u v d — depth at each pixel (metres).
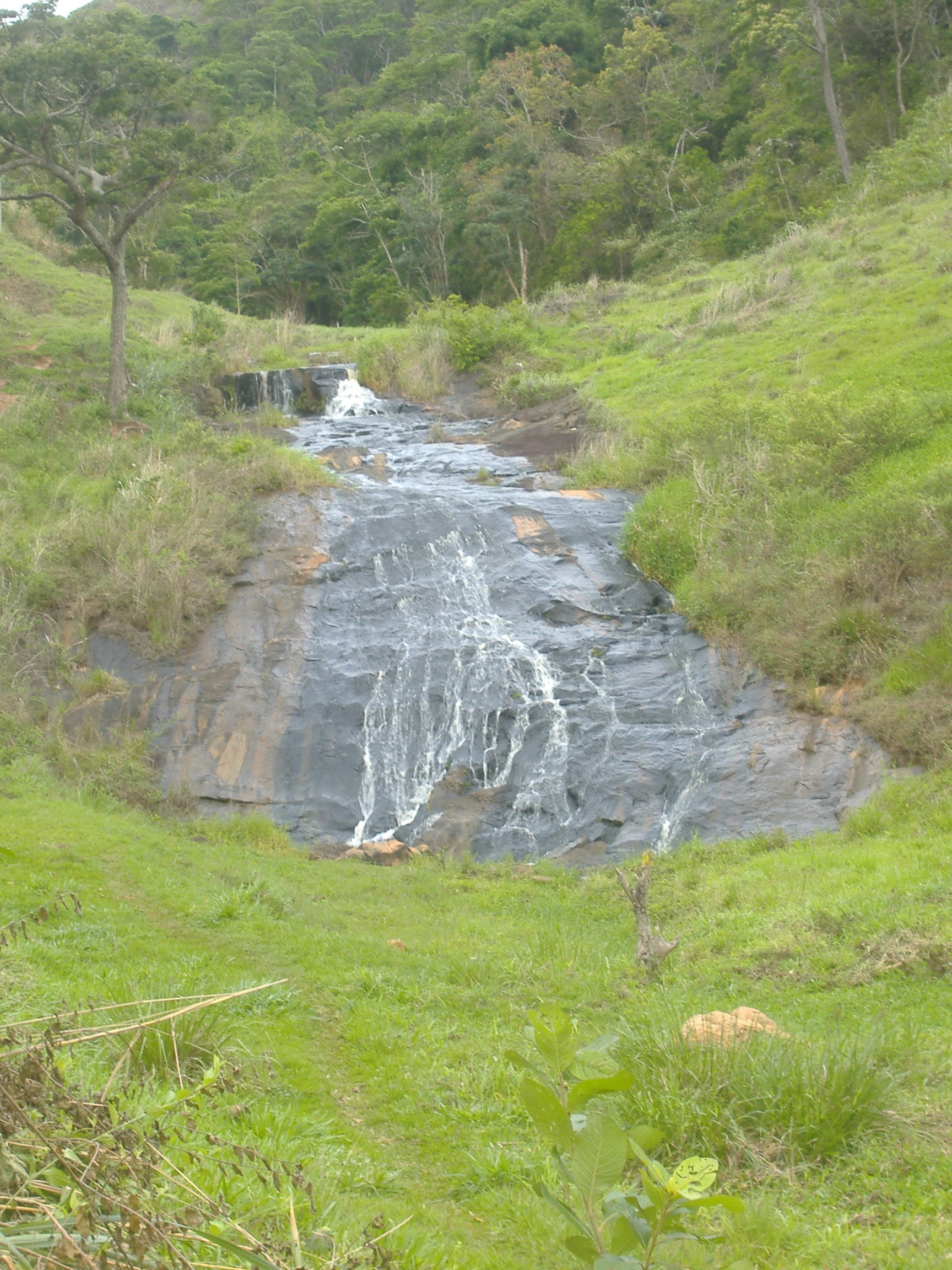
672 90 51.09
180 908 9.48
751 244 38.59
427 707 14.80
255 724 14.93
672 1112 5.04
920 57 43.34
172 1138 3.98
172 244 56.34
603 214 46.25
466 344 28.12
